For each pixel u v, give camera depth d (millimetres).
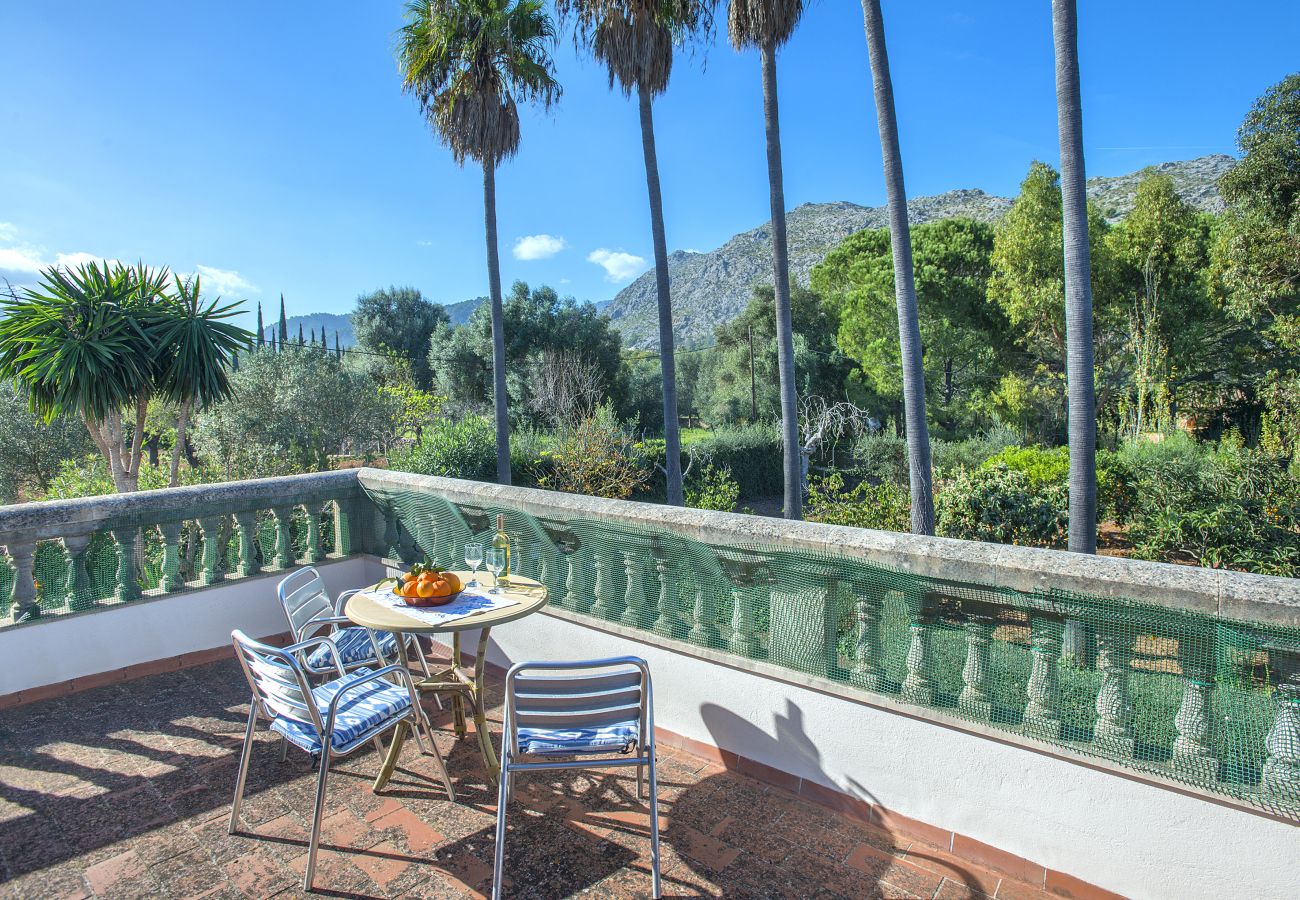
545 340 26156
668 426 9992
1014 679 2547
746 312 32469
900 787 2785
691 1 9172
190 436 14461
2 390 13750
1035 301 19250
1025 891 2441
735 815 2924
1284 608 1988
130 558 4430
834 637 2955
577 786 3166
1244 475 7992
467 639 4668
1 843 2748
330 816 2936
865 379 25859
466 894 2447
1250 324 16047
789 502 8516
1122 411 16438
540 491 4254
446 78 11219
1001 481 8031
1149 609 2238
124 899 2426
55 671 4137
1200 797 2148
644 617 3678
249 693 4184
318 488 5285
